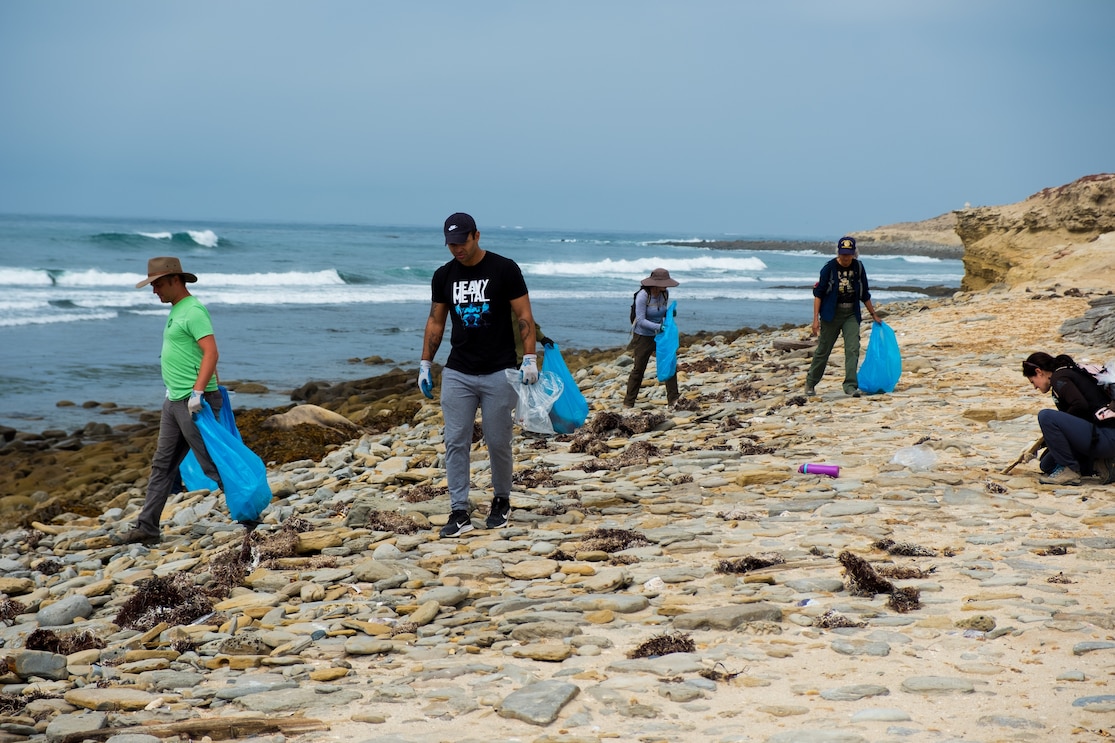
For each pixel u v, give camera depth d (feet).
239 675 15.60
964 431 31.89
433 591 18.92
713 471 28.78
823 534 21.58
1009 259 98.94
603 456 32.71
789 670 14.12
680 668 14.29
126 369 74.59
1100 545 19.63
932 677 13.30
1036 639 14.56
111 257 170.09
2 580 25.23
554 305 139.54
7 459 48.19
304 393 65.10
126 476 43.09
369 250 250.78
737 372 51.90
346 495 31.24
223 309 117.80
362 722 13.03
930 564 19.08
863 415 35.63
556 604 17.78
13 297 112.88
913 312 76.84
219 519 31.50
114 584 24.08
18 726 13.35
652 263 268.00
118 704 14.25
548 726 12.50
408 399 57.06
